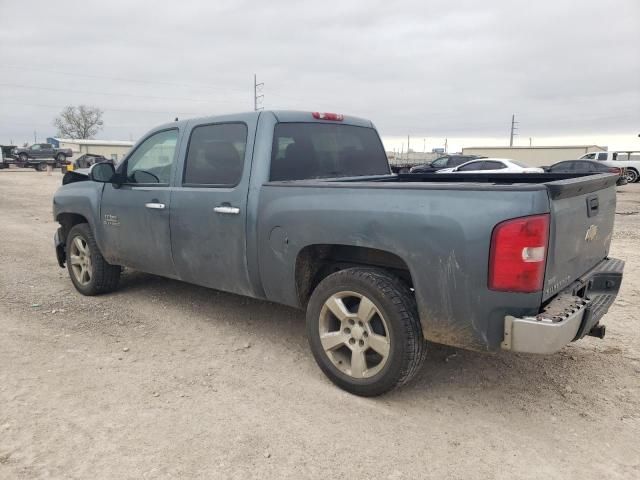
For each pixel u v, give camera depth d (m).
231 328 4.78
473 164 19.78
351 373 3.50
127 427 3.09
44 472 2.66
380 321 3.38
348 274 3.43
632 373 3.91
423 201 3.07
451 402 3.47
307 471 2.72
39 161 45.69
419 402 3.47
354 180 4.52
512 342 2.87
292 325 4.86
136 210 4.89
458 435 3.08
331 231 3.44
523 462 2.83
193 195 4.36
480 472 2.74
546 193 2.79
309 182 3.77
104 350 4.23
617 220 13.20
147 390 3.56
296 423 3.18
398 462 2.81
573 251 3.23
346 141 4.76
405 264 3.40
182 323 4.89
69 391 3.51
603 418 3.29
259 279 4.00
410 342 3.20
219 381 3.72
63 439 2.95
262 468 2.74
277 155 4.08
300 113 4.37
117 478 2.63
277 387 3.64
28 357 4.05
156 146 4.86
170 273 4.79
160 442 2.95
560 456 2.89
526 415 3.32
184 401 3.42
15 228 10.95
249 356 4.17
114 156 52.38
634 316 5.16
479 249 2.86
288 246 3.71
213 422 3.17
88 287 5.65
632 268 7.29
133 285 6.12
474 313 2.95
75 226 5.73
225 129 4.28
